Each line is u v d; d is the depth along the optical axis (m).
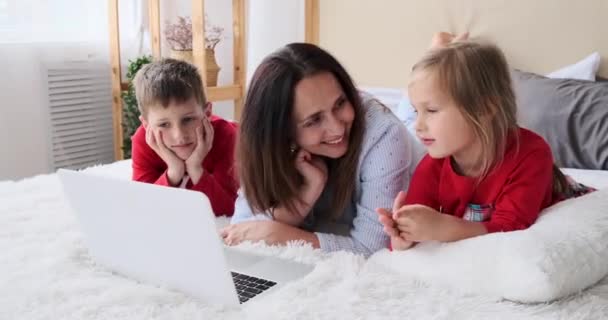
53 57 2.70
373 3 2.67
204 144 1.50
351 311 0.87
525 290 0.90
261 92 1.17
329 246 1.17
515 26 2.36
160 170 1.65
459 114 1.09
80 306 0.91
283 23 2.90
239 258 1.09
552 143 1.92
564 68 2.23
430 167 1.22
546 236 0.96
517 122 1.18
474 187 1.16
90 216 1.04
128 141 2.75
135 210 0.95
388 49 2.67
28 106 2.64
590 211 1.05
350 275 0.99
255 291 0.96
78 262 1.09
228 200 1.51
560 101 1.93
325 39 2.83
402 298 0.92
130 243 1.00
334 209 1.31
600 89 1.91
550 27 2.29
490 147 1.11
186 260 0.93
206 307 0.91
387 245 1.20
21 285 0.98
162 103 1.46
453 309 0.88
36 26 2.65
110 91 2.96
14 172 2.63
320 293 0.93
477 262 0.95
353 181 1.27
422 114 1.13
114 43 2.74
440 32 2.39
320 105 1.13
